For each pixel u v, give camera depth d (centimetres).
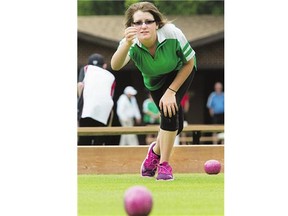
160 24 1848
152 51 1853
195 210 1540
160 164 1906
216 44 4781
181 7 6481
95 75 2428
